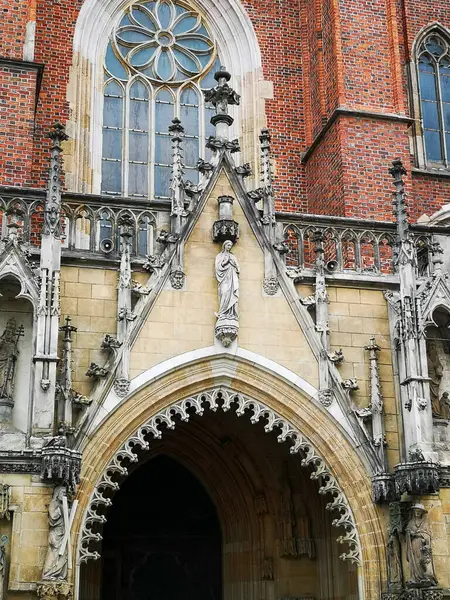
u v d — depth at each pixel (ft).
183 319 67.67
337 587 74.90
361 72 91.40
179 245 69.05
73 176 90.22
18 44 82.89
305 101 98.84
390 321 71.87
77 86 92.99
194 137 96.58
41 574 58.65
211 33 100.42
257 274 70.03
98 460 63.26
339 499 66.95
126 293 66.95
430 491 64.44
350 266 82.64
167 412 66.08
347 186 87.10
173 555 83.97
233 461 82.23
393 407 69.56
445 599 64.59
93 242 68.85
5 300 66.08
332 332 70.90
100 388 64.23
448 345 72.64
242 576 81.35
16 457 60.39
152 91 96.84
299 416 67.82
